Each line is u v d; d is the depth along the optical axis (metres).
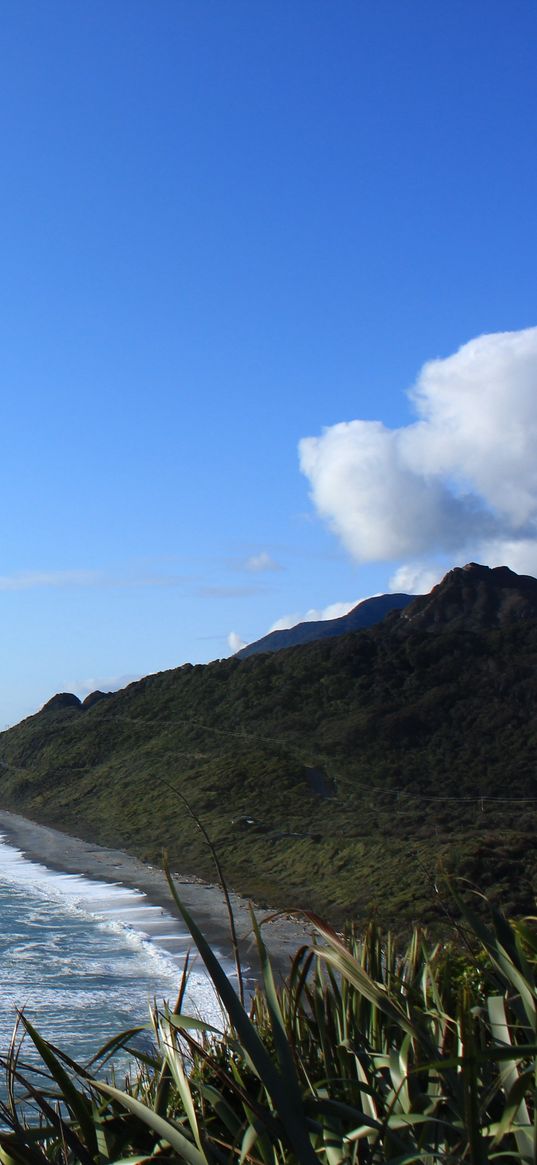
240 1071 3.11
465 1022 2.32
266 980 2.48
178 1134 2.35
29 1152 2.47
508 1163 2.35
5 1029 18.23
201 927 28.56
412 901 26.44
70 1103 2.55
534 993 2.55
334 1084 2.84
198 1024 2.64
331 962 2.69
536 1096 2.30
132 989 21.66
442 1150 2.37
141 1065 3.45
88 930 28.97
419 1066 2.43
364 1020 3.14
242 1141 2.44
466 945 3.24
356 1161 2.33
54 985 22.19
